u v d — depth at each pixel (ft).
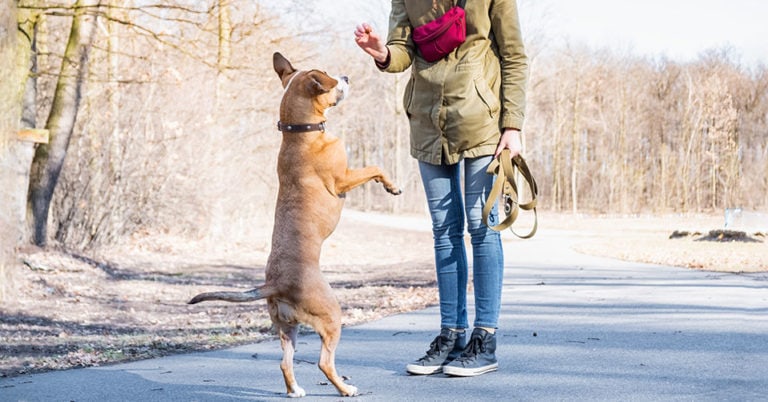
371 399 13.56
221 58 58.90
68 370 17.12
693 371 15.44
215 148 62.59
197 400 13.89
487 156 15.48
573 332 20.99
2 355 18.98
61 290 32.65
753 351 17.63
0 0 27.76
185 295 34.35
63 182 45.73
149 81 45.78
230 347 20.34
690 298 28.89
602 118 195.52
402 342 20.15
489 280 15.58
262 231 77.41
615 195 197.57
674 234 79.00
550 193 227.61
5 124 28.43
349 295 33.55
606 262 49.37
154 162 55.77
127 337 22.31
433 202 15.96
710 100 189.47
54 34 59.67
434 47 15.38
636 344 18.86
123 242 52.08
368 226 114.52
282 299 13.52
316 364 17.40
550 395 13.57
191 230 61.77
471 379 15.05
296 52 66.39
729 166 195.31
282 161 14.33
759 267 44.04
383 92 158.81
